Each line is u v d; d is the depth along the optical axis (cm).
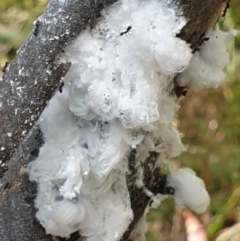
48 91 26
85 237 29
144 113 26
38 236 28
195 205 32
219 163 57
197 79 29
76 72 26
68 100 27
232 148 59
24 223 28
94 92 26
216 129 60
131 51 26
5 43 55
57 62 26
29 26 53
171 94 29
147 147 29
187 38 27
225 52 30
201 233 50
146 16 26
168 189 32
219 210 51
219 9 27
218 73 30
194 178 32
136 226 33
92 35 26
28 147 28
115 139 27
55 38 26
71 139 27
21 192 28
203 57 29
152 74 27
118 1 26
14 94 26
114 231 29
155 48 26
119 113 26
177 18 27
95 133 27
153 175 31
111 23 26
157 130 29
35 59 26
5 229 28
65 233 28
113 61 26
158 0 27
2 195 28
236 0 53
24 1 56
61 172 27
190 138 60
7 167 26
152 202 32
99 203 28
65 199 28
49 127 27
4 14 56
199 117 61
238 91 56
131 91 26
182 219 57
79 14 26
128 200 29
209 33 29
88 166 27
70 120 28
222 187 57
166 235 57
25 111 26
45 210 28
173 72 27
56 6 26
